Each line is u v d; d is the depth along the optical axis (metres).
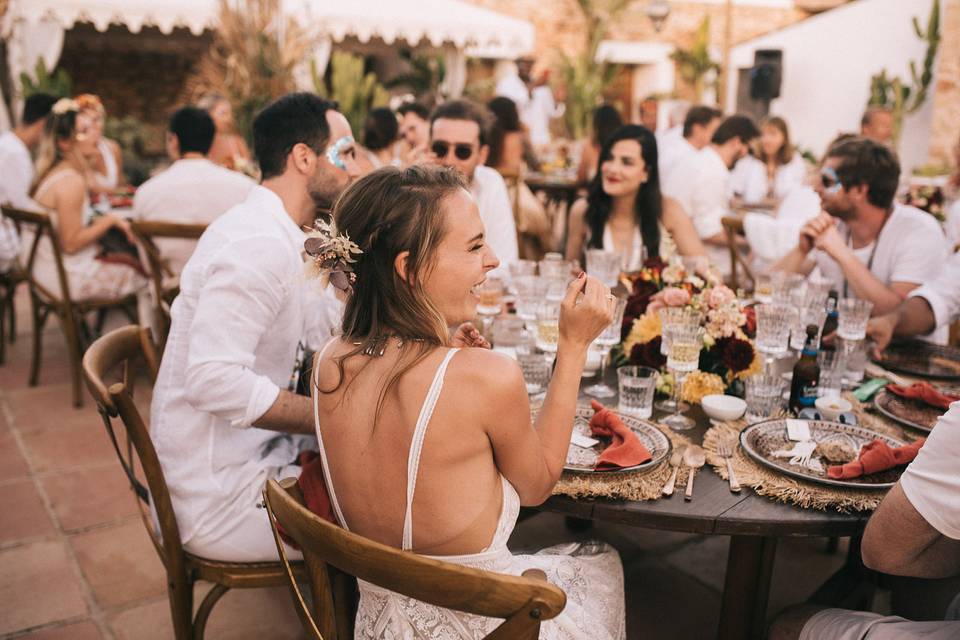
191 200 3.92
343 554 1.13
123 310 5.08
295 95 2.04
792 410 2.07
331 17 8.70
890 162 2.88
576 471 1.64
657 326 2.28
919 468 1.35
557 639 1.44
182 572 1.90
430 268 1.31
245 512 1.87
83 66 12.58
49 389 4.29
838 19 11.20
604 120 6.40
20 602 2.52
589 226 3.64
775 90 11.95
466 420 1.23
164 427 1.90
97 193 5.80
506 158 4.65
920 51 10.29
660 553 2.89
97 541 2.88
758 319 2.15
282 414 1.79
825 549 2.93
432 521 1.26
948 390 2.21
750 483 1.65
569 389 1.43
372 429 1.28
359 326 1.35
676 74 14.36
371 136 5.02
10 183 4.38
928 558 1.50
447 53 11.60
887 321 2.60
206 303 1.77
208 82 7.91
